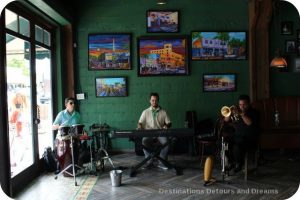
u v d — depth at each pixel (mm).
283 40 5910
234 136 4191
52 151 4672
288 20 5891
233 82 5824
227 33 5781
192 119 5516
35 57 4445
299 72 5918
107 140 5770
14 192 3604
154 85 5793
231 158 4250
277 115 5422
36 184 3936
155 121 4766
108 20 5746
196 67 5805
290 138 5305
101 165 4523
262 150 5352
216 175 4184
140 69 5742
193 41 5766
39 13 4453
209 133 5328
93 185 3848
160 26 5727
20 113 3984
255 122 4109
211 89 5816
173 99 5812
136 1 5738
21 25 4035
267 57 5773
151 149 4461
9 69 3668
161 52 5746
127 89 5793
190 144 5430
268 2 5582
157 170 4477
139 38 5703
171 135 4160
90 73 5773
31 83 4266
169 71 5762
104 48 5723
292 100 5660
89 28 5738
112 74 5777
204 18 5785
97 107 5805
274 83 5949
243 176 4125
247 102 4094
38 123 4391
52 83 5328
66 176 4262
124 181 3986
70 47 5613
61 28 5531
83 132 4293
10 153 3594
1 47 3250
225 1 5793
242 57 5809
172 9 5750
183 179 4039
